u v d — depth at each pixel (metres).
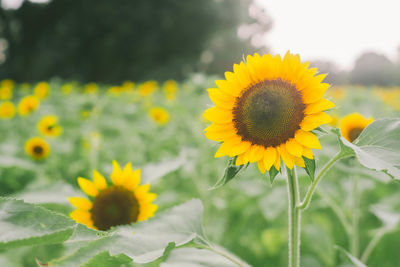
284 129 1.70
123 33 43.53
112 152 7.00
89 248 1.56
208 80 7.23
